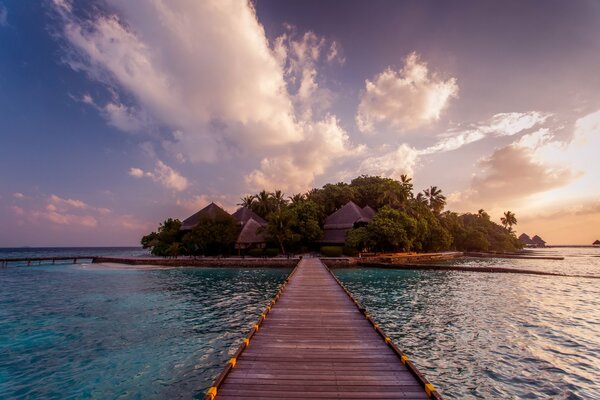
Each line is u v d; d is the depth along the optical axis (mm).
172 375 10180
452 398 8648
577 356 11586
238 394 6262
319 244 57625
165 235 60719
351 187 69750
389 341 9055
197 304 20609
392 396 6223
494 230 89000
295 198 73250
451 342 12922
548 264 56344
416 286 27391
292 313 12930
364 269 40562
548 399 8641
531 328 14938
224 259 45938
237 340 13398
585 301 21250
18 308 20109
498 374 10086
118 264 54500
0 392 9172
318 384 6691
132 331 14773
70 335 14266
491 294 23672
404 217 49281
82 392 9133
